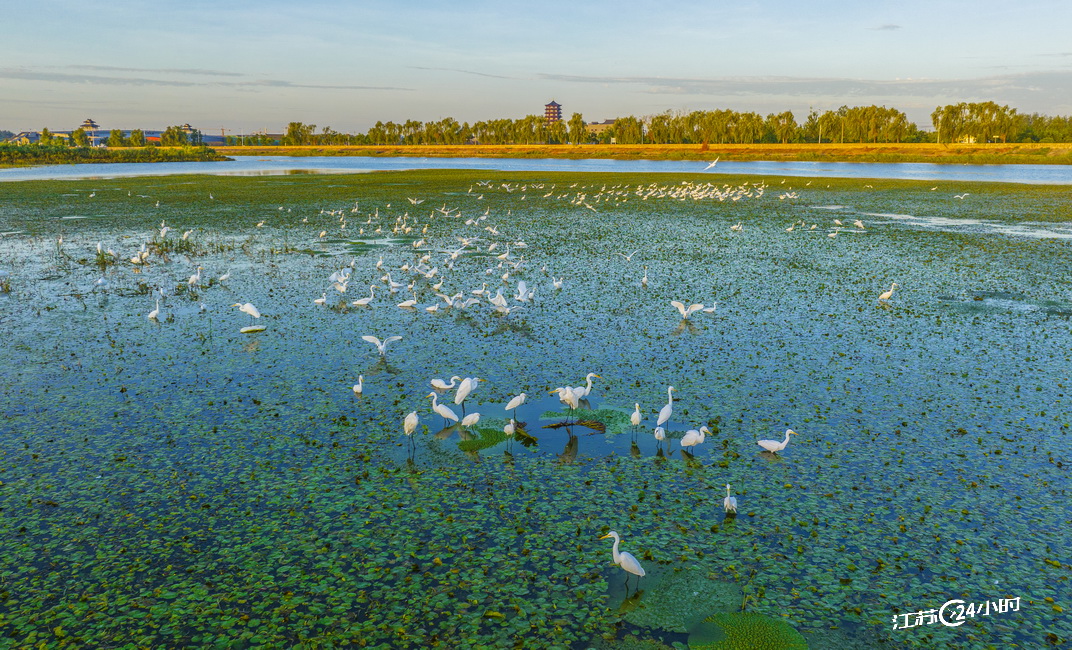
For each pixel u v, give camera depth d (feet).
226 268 96.94
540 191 224.53
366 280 90.48
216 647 27.12
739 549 33.47
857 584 30.89
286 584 30.83
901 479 39.63
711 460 42.11
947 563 32.27
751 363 58.49
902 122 529.86
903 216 155.84
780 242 119.96
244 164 451.94
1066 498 37.45
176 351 60.90
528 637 27.86
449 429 46.01
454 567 32.04
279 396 51.21
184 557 32.63
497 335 66.59
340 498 37.60
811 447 43.62
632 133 609.83
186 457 41.93
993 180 266.98
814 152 472.03
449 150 639.35
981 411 48.62
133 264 97.55
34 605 29.32
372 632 28.02
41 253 106.73
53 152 440.04
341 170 363.56
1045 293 81.87
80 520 35.42
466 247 116.37
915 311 74.23
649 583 31.04
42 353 59.88
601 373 56.39
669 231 134.10
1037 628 28.22
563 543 33.99
